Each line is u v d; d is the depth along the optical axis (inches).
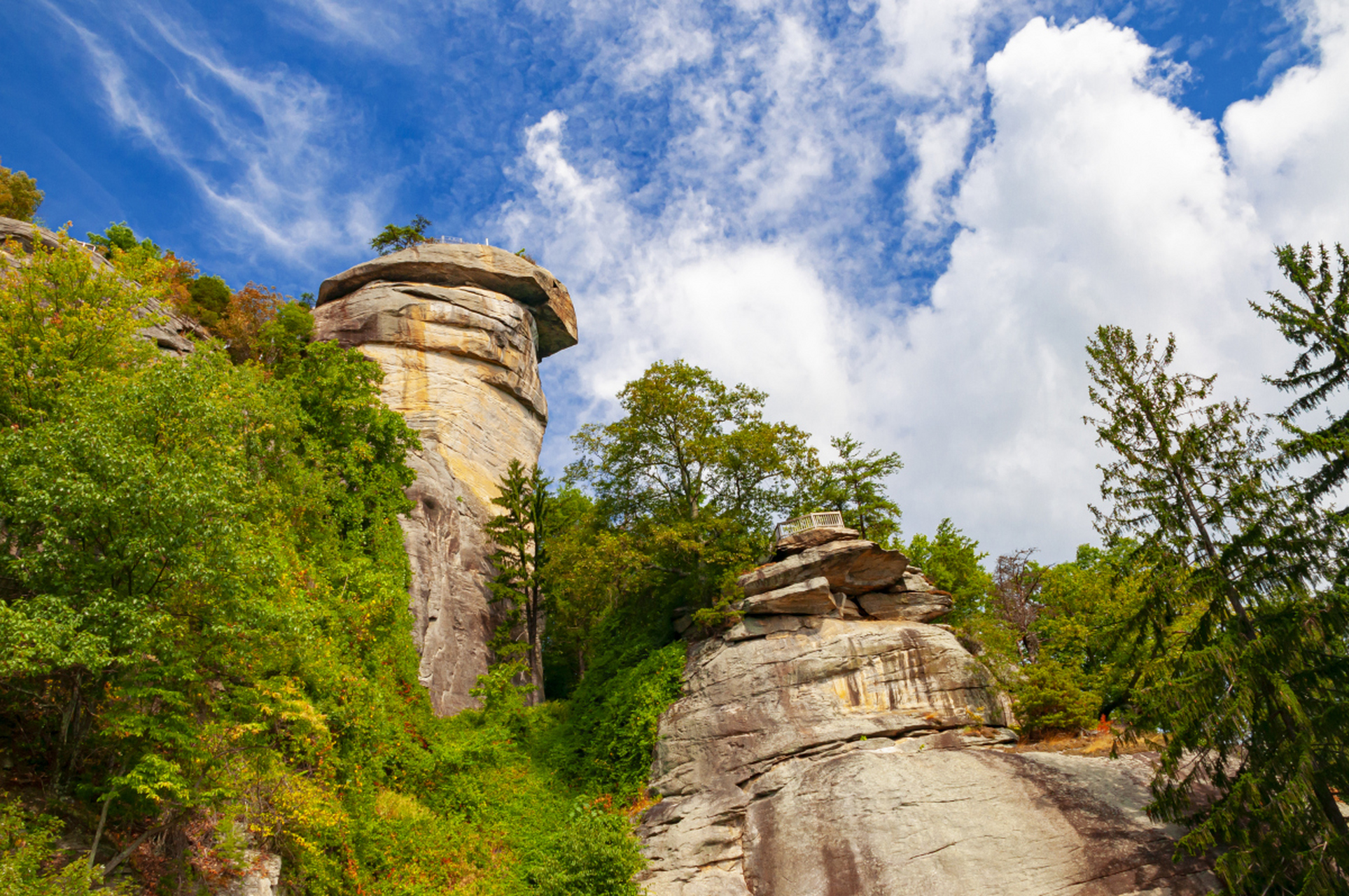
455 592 1460.4
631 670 1327.5
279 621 703.1
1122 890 796.6
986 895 821.2
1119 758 979.3
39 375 752.3
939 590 1323.8
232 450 733.9
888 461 1617.9
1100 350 1002.1
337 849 800.9
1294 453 831.1
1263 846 727.1
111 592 578.2
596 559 1347.2
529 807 1096.8
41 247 892.6
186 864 614.9
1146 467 933.2
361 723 906.7
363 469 1400.1
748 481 1520.7
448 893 864.9
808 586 1234.6
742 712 1138.0
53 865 512.1
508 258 2198.6
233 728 646.5
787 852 938.1
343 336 1934.1
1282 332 886.4
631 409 1546.5
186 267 1689.2
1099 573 1481.3
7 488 592.1
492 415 1963.6
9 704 609.6
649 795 1109.7
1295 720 737.6
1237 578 841.5
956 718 1117.7
